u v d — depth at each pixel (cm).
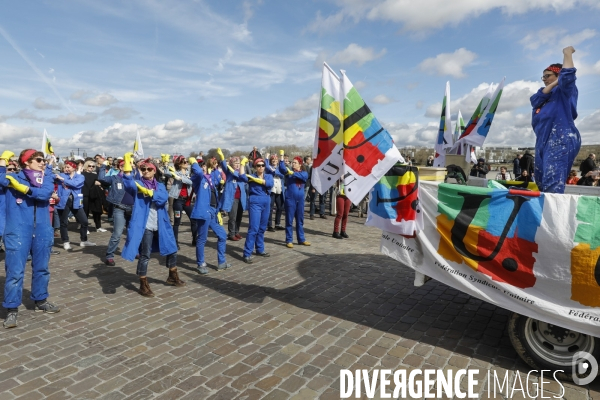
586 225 311
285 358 361
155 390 308
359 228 1124
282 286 579
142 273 530
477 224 359
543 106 407
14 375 329
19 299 435
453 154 648
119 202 688
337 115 416
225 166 723
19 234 432
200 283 593
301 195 855
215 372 336
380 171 390
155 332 416
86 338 401
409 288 570
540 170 411
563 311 316
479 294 357
